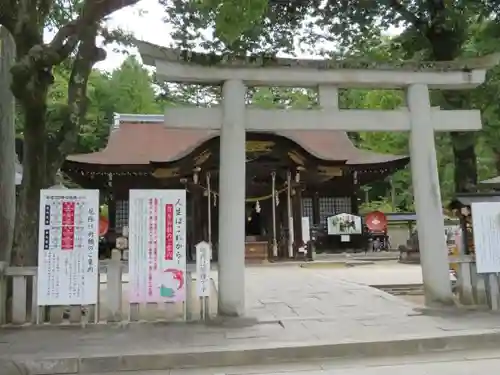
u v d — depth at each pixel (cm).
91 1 753
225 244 754
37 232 796
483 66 842
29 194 798
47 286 708
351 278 1371
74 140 842
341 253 2456
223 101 779
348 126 816
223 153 768
